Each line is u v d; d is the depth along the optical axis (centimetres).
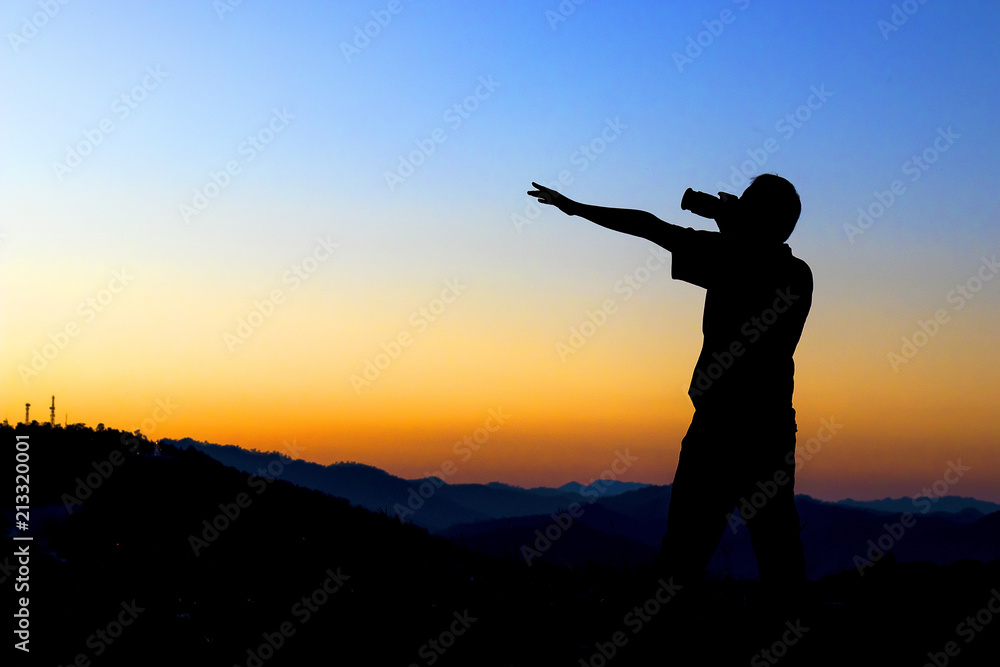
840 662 498
